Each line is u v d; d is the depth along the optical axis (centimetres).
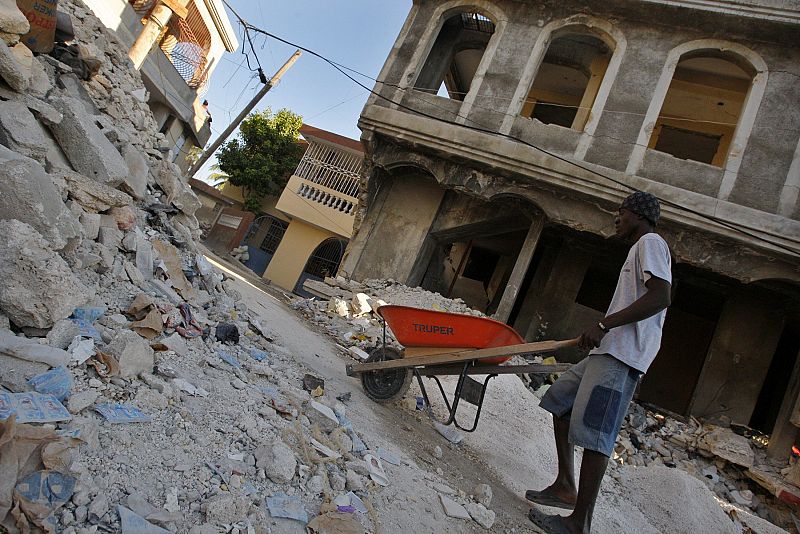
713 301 1269
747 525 611
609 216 1056
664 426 952
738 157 1005
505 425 579
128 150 494
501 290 1505
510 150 1090
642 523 491
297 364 468
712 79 1249
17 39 405
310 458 262
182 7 1503
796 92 1023
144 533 161
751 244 949
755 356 1089
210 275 531
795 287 1007
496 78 1178
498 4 1245
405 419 464
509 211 1248
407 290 1181
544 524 310
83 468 174
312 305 1019
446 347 445
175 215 573
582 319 1248
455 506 299
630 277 304
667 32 1119
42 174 295
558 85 1528
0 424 163
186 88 1911
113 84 646
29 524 145
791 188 970
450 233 1322
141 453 204
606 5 1139
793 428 908
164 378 276
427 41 1274
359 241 1332
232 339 412
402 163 1230
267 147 2780
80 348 246
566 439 348
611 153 1062
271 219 2912
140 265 405
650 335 293
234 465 227
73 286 262
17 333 241
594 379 295
